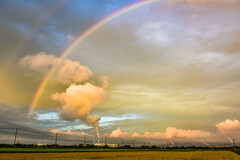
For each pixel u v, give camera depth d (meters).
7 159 46.41
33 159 47.88
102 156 66.31
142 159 54.66
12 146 169.12
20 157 52.88
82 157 59.56
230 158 63.03
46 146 189.25
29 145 177.00
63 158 53.84
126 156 67.88
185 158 60.81
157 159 55.56
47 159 49.16
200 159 57.50
